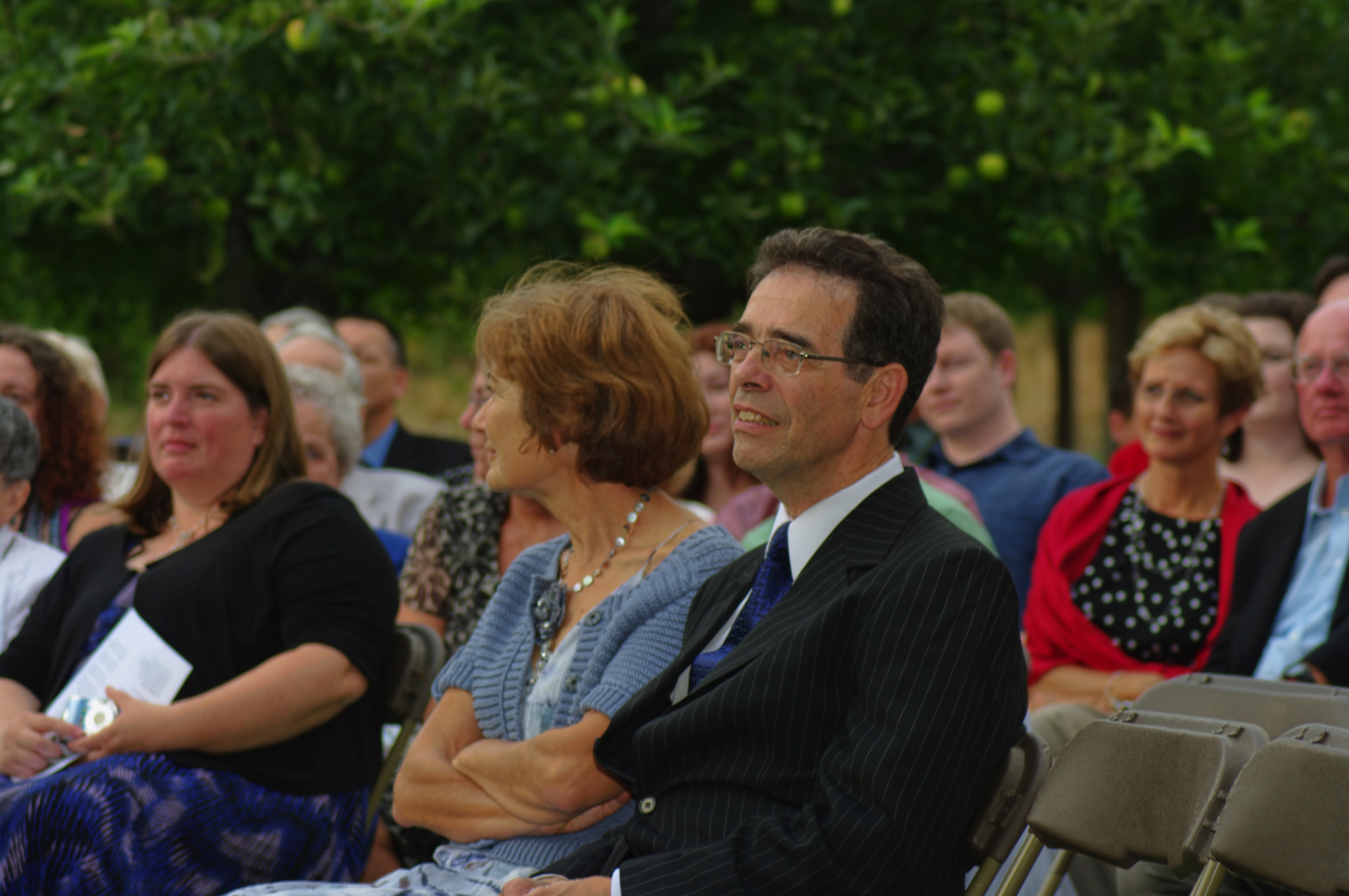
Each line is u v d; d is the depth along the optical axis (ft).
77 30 42.14
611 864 17.43
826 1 46.01
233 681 23.66
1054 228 45.19
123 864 22.27
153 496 27.43
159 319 49.83
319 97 41.65
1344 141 52.21
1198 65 48.37
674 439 21.03
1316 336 26.55
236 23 38.63
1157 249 50.16
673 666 18.48
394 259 46.91
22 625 27.89
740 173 45.57
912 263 17.63
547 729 20.26
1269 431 36.27
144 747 23.04
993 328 37.93
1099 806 15.93
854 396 17.19
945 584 15.57
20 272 48.26
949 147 46.75
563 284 21.80
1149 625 29.96
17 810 22.29
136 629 24.75
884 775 14.78
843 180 48.08
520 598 22.12
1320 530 26.18
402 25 38.88
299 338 38.22
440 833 20.47
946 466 39.17
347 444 35.81
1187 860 14.80
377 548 25.79
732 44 46.60
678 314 22.33
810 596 16.90
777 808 16.05
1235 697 19.30
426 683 25.38
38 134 39.99
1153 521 30.96
